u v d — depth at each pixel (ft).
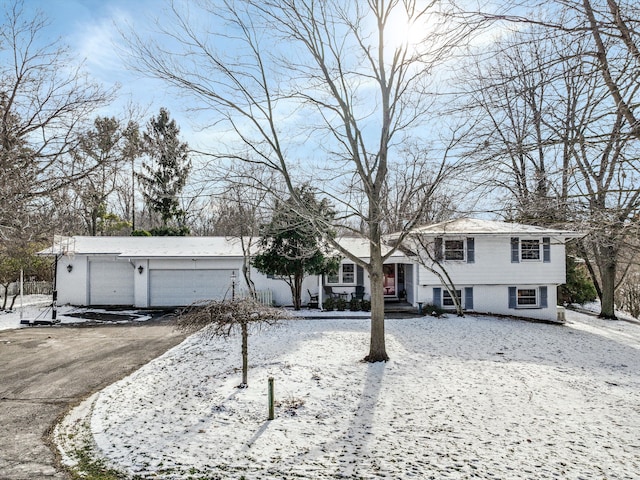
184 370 35.32
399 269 80.33
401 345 45.16
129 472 18.72
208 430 23.17
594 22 16.53
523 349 45.50
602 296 77.20
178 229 101.76
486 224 71.10
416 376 33.78
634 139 18.16
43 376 34.50
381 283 38.55
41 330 55.31
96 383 32.60
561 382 33.06
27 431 23.49
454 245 68.64
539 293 69.92
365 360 38.14
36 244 67.82
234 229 68.23
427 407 26.96
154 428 23.49
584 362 41.06
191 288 74.90
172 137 46.60
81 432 23.26
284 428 23.49
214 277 75.15
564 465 19.42
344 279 74.64
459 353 42.37
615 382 33.81
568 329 61.46
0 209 41.42
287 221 45.06
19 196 44.80
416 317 63.26
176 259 74.43
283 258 63.05
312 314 63.93
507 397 29.01
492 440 22.11
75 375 34.76
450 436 22.59
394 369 35.65
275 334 49.75
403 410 26.43
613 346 50.21
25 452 20.84
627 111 17.81
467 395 29.37
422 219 42.83
